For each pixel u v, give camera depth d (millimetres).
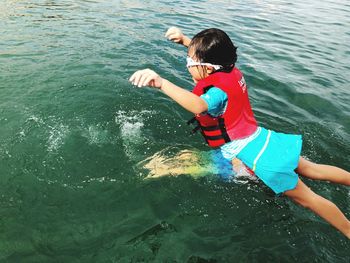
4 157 3250
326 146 3932
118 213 2750
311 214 2939
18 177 3035
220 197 3006
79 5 8359
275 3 12055
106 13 7953
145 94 4578
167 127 3961
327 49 7422
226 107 2807
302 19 9961
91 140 3602
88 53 5613
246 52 6680
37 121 3811
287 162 2775
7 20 6715
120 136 3717
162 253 2439
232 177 3154
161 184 3076
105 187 3004
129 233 2572
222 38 2775
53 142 3514
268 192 3109
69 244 2447
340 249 2615
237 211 2887
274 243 2611
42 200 2814
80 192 2932
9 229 2523
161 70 5281
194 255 2451
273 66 6141
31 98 4215
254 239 2633
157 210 2812
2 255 2332
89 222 2643
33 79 4633
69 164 3244
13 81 4523
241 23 8734
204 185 3105
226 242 2582
